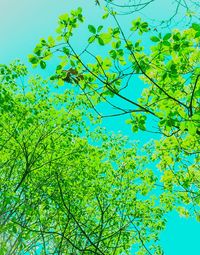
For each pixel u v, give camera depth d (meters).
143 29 7.03
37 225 14.34
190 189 12.80
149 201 18.30
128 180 18.56
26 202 15.10
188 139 11.08
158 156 13.07
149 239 18.06
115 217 16.69
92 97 7.39
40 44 7.09
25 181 16.47
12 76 16.48
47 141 17.77
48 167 17.61
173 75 7.54
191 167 13.09
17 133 16.56
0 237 13.66
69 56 7.17
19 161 17.67
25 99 17.80
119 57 7.30
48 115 18.05
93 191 18.02
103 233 15.46
